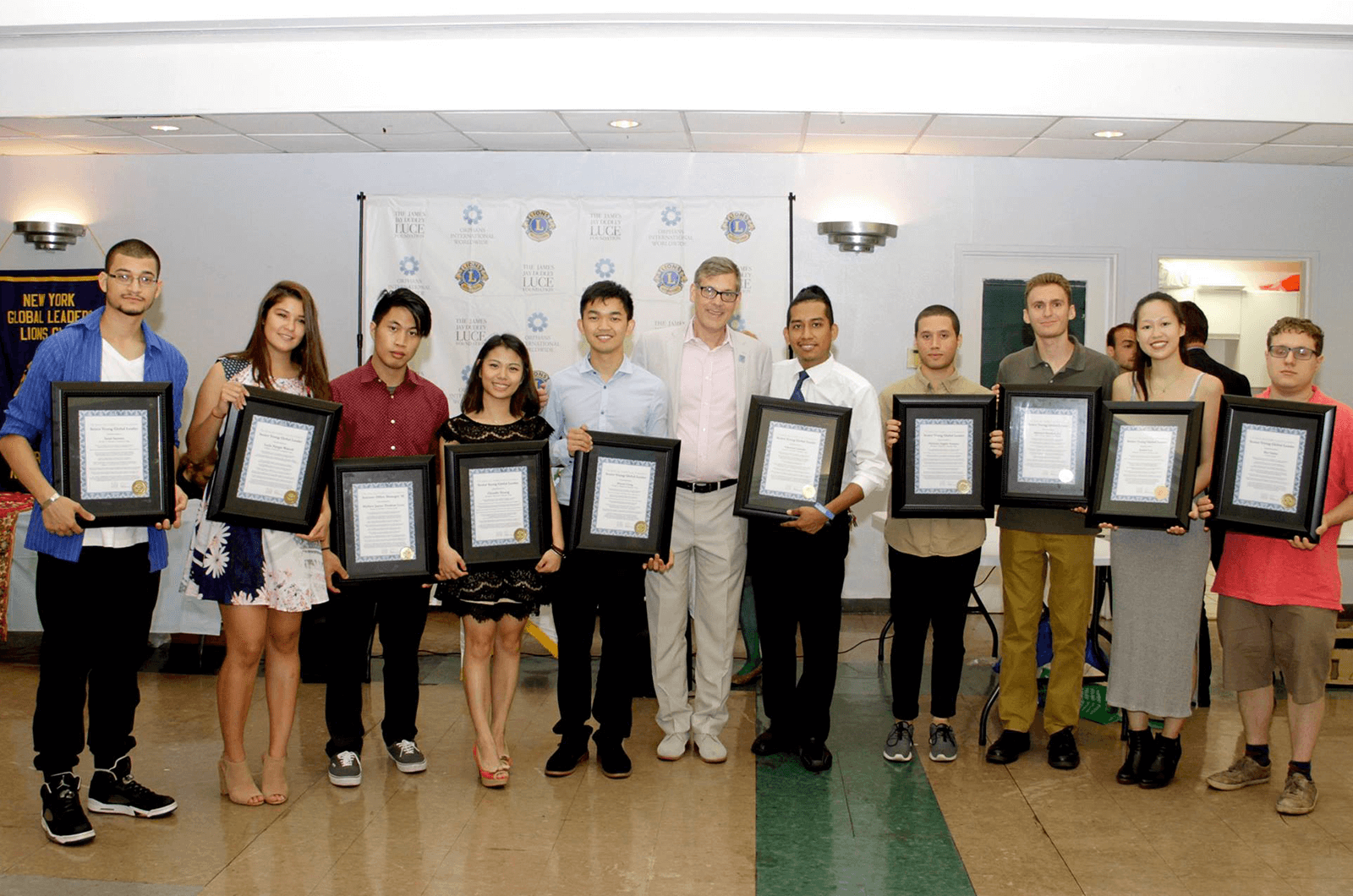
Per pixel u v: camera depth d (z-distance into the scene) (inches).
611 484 135.8
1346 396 263.4
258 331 125.7
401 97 208.7
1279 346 132.7
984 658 215.6
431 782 141.1
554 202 247.8
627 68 204.7
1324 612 130.3
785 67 204.2
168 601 193.6
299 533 121.4
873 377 258.8
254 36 206.5
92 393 114.3
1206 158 250.1
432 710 175.0
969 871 115.2
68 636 118.2
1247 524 128.5
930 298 256.8
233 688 129.2
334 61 208.7
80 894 107.7
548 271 248.1
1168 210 256.8
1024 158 254.4
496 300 248.5
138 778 141.1
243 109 211.3
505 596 134.7
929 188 255.3
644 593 145.0
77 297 266.4
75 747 121.6
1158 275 258.5
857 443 143.7
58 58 212.5
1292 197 257.8
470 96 207.3
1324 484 124.6
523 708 175.6
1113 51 203.0
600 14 191.0
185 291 264.2
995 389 148.4
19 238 268.1
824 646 144.1
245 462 119.5
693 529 144.4
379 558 130.1
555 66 205.6
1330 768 147.7
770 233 247.3
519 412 138.8
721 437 144.1
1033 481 139.6
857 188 255.1
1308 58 202.5
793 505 137.0
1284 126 211.9
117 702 125.3
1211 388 136.9
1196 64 203.5
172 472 117.8
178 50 210.7
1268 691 139.9
